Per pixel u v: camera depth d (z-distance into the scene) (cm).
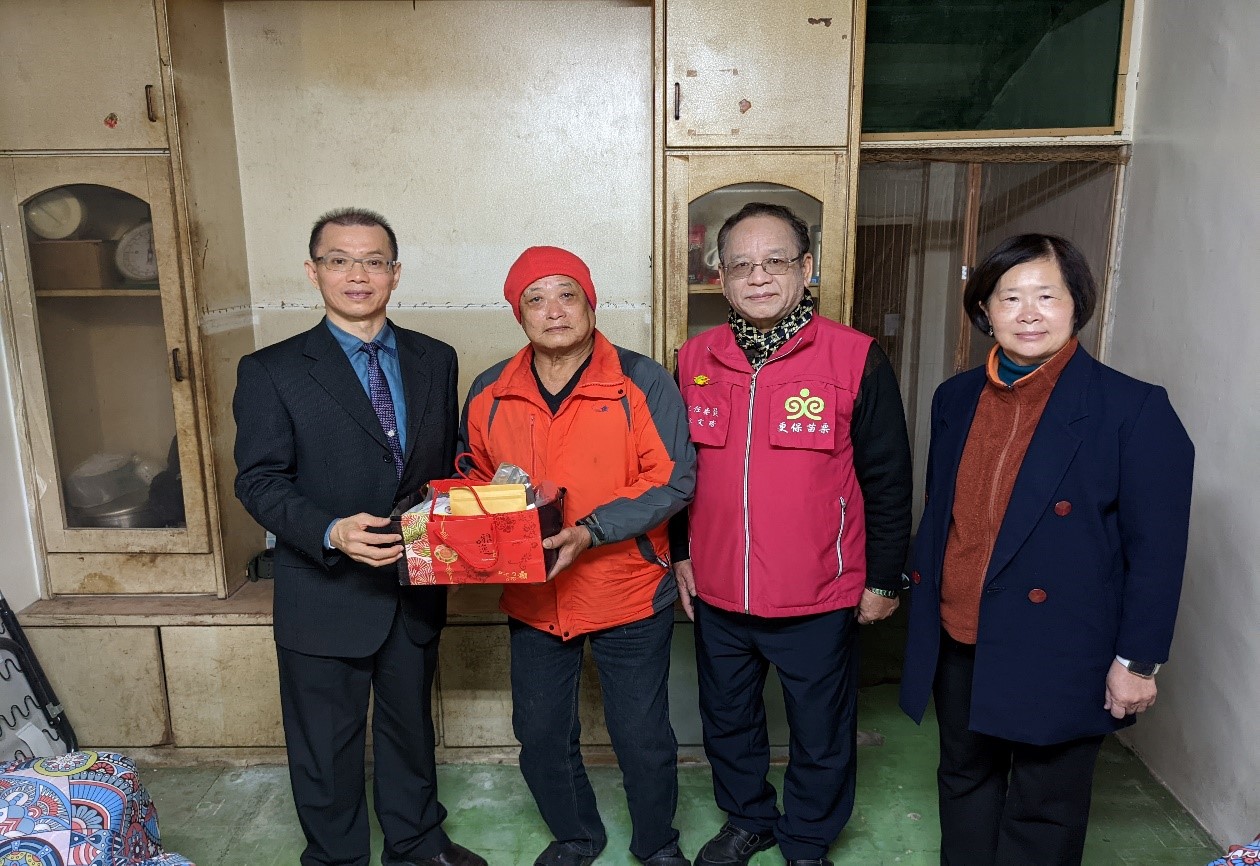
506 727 235
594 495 169
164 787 225
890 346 263
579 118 247
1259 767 182
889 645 292
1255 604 184
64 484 233
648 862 189
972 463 151
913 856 198
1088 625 140
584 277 163
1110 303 249
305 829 179
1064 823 150
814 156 215
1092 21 236
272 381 164
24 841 143
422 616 175
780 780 228
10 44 212
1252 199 185
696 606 188
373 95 246
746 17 209
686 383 181
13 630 212
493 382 180
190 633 227
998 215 253
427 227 253
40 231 220
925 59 241
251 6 240
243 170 249
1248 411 186
